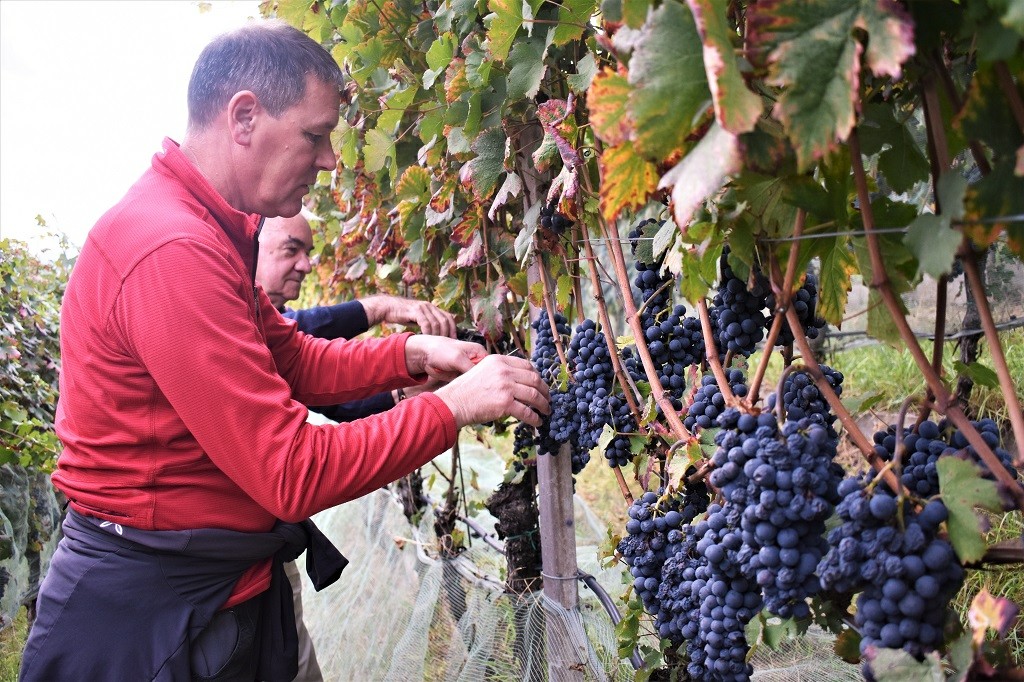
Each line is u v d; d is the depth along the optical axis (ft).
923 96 2.79
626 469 13.19
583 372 4.96
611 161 2.95
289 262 9.37
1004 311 6.06
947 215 2.52
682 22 2.61
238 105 5.15
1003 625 2.28
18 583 11.57
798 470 2.73
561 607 6.39
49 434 12.06
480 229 6.82
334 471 4.59
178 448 5.01
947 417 2.74
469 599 8.34
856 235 3.30
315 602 12.21
